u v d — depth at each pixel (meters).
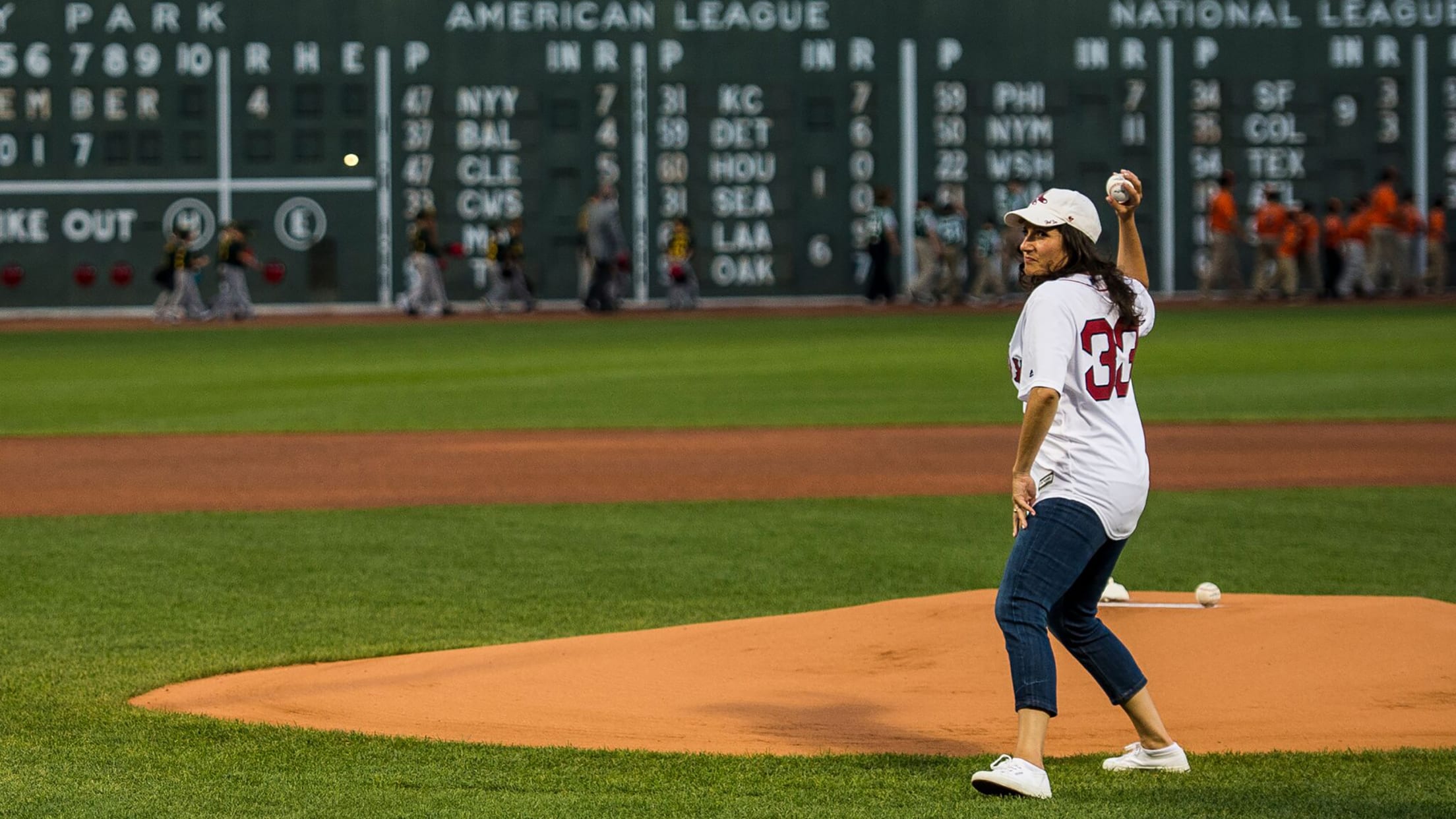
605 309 72.50
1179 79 75.31
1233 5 75.25
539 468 28.88
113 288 74.25
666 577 19.50
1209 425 34.06
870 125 75.31
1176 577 19.12
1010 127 75.44
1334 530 22.42
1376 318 63.34
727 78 74.81
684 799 10.77
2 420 36.16
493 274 73.50
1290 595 17.62
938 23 75.06
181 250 71.06
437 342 57.72
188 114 73.88
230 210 74.19
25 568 20.00
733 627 16.25
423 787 11.11
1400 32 75.44
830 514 24.08
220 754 11.98
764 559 20.67
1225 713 13.22
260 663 15.16
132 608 17.73
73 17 73.31
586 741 12.58
